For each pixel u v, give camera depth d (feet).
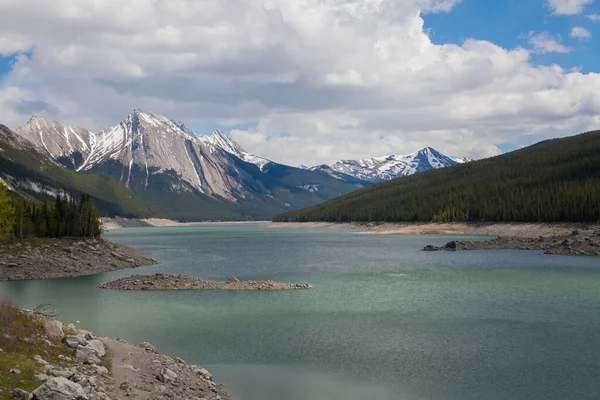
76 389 67.97
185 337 134.82
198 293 205.57
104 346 100.83
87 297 197.88
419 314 160.15
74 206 383.04
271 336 135.23
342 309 169.89
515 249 410.31
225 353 120.37
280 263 337.52
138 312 168.14
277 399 91.81
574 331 135.33
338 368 108.88
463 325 144.15
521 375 102.06
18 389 64.90
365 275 262.67
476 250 411.34
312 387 98.07
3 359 76.33
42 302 186.39
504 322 146.92
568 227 575.79
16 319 95.50
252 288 215.10
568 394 91.97
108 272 286.66
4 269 258.57
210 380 99.86
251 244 579.89
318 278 253.44
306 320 153.89
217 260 366.84
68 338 95.66
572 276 244.01
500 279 237.25
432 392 94.43
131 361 94.32
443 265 304.09
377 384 99.04
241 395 93.91
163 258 388.37
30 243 305.12
